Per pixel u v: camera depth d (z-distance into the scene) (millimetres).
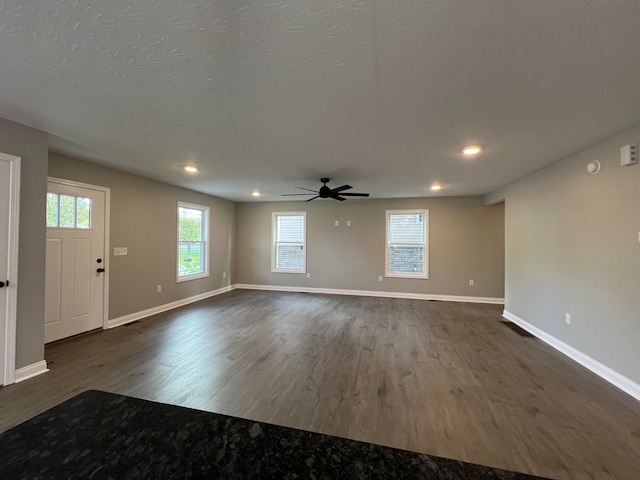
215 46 1420
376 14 1209
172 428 686
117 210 4133
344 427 1929
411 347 3408
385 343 3533
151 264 4773
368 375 2686
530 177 4035
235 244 7363
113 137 2736
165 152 3201
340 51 1457
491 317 4770
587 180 2914
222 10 1190
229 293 6715
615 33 1306
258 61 1545
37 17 1227
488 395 2344
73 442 633
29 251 2512
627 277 2432
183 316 4707
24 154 2453
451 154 3172
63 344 3377
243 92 1877
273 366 2859
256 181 4781
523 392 2395
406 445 1759
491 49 1433
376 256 6582
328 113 2176
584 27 1271
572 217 3139
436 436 1847
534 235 3918
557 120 2271
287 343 3510
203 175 4359
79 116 2256
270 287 7242
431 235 6262
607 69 1595
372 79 1715
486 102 1988
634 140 2373
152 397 2264
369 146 2936
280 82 1756
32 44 1405
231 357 3068
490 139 2701
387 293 6500
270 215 7246
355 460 581
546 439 1821
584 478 1518
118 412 746
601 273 2717
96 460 581
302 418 2023
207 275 6270
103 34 1335
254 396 2301
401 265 6488
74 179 3535
